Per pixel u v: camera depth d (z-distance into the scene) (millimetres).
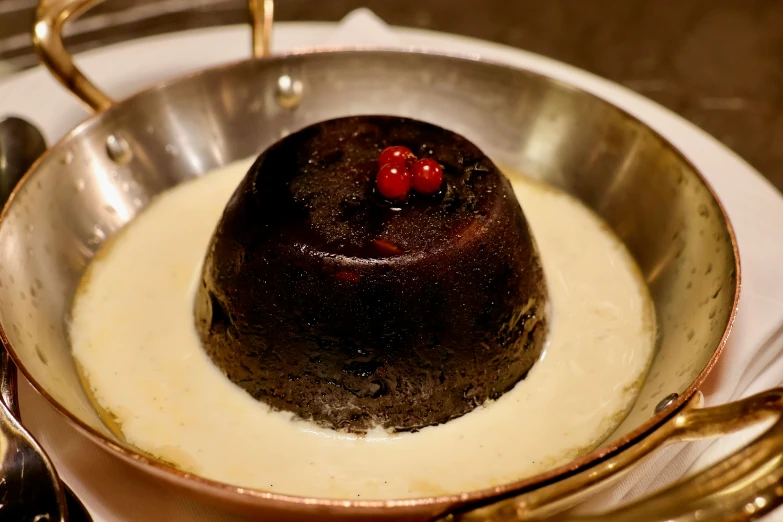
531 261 341
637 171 371
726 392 325
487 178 334
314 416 323
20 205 332
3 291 310
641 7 622
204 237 373
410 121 349
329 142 340
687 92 537
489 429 323
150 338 342
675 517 244
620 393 331
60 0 372
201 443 315
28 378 282
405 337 315
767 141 504
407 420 323
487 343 324
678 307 338
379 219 320
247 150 400
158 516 295
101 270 359
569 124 389
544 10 612
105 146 369
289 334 318
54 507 283
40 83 429
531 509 262
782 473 245
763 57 573
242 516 294
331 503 263
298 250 315
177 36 459
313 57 396
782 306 346
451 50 453
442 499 262
